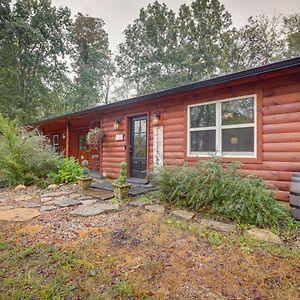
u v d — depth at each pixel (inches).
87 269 86.3
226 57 804.6
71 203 173.3
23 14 655.8
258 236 113.2
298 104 155.5
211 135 202.7
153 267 87.6
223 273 84.0
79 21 918.4
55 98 742.5
